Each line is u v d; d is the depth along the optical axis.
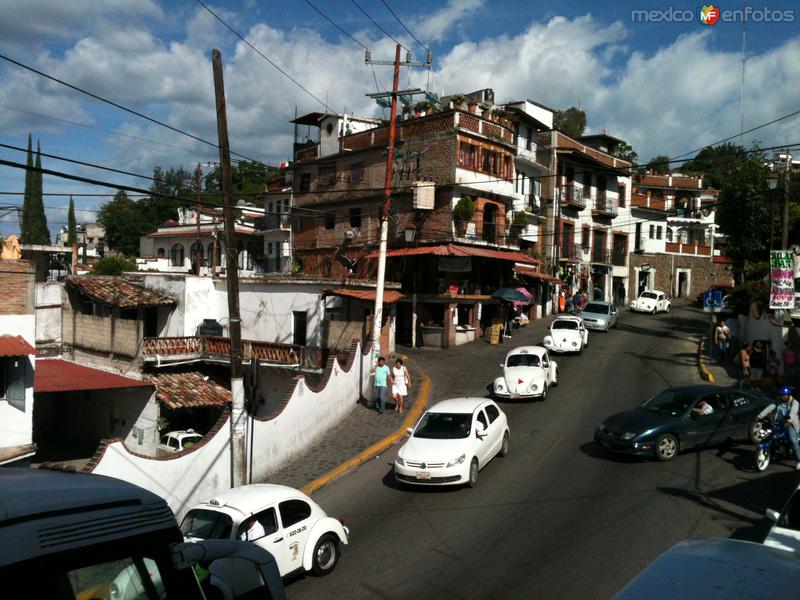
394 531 11.95
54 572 3.08
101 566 3.31
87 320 28.95
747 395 16.47
